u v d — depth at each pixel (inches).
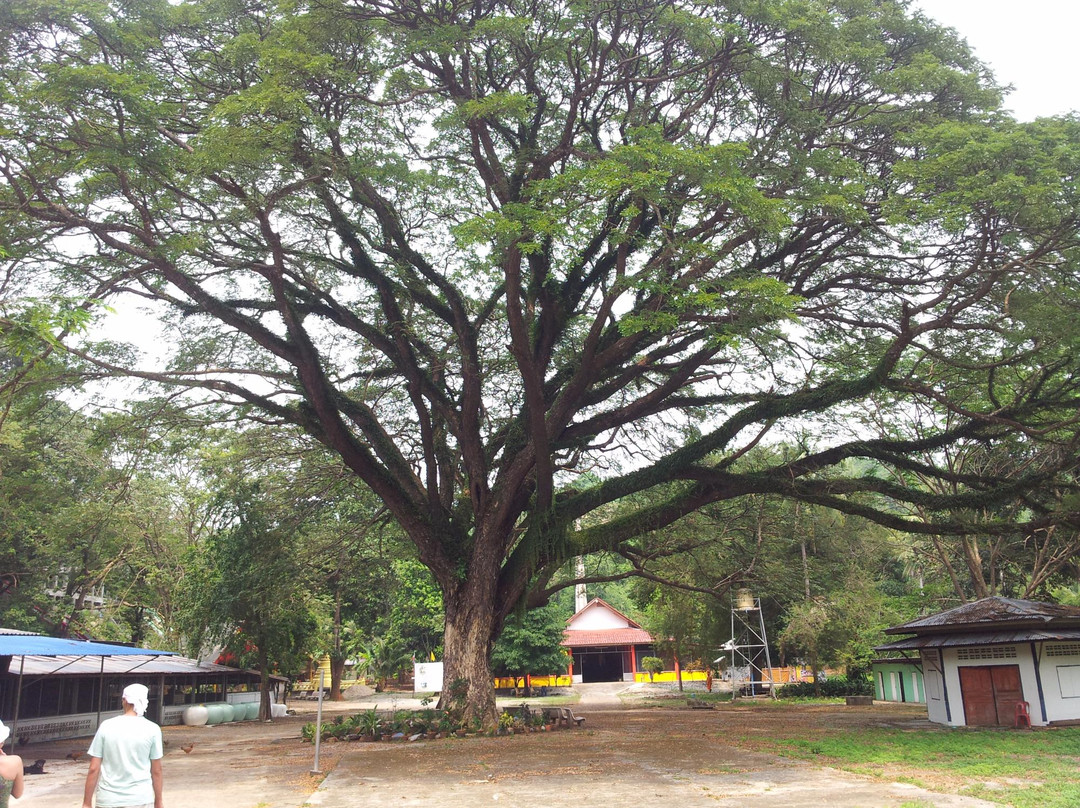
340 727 804.0
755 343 685.3
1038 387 733.3
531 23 619.2
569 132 698.8
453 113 692.1
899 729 762.2
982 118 661.9
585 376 746.2
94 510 1088.8
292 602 1198.9
